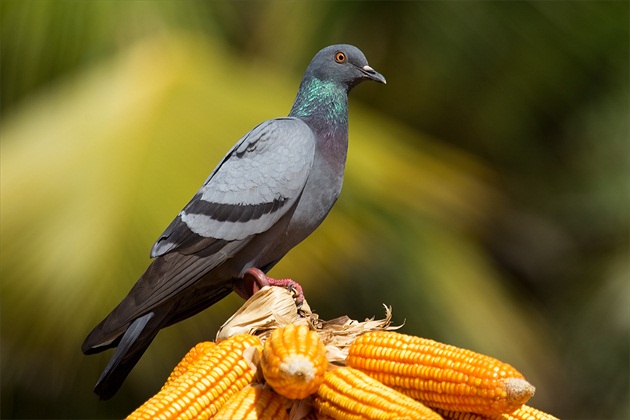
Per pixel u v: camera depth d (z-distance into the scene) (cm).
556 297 1720
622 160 1705
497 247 1705
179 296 731
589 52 1600
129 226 1095
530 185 1725
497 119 1630
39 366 1320
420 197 1336
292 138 756
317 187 764
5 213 1140
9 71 1405
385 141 1390
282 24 1502
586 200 1709
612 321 1634
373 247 1252
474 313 1318
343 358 564
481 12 1520
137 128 1193
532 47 1562
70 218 1112
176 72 1293
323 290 1280
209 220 737
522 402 487
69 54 1391
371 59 1542
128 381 1385
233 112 1245
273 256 784
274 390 536
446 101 1598
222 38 1463
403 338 536
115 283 1077
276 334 524
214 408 527
